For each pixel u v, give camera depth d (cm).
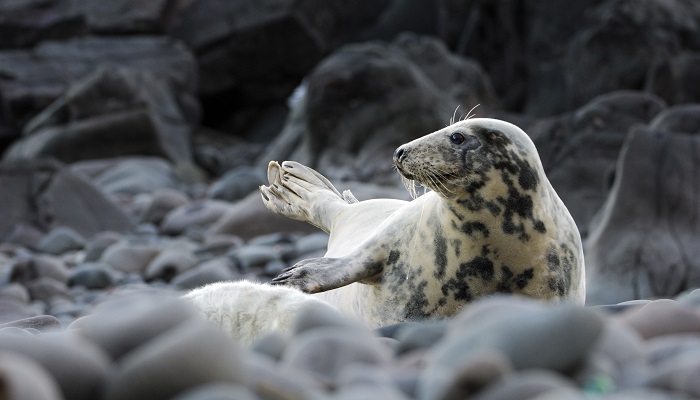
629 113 7900
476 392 1109
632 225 5172
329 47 17475
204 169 13862
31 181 8588
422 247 2550
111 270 5931
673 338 1439
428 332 1523
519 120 8294
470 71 12431
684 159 5316
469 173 2434
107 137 12794
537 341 1212
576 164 7712
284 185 3219
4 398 994
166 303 1327
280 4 16462
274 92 17200
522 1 14862
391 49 12506
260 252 6022
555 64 14288
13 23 15625
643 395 1077
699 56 12738
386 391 1095
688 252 5034
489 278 2464
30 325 2383
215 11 16650
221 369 1114
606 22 12875
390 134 10819
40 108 14325
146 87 13600
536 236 2450
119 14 15838
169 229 8094
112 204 8662
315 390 1179
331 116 10988
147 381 1098
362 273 2589
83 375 1141
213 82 16725
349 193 3206
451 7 16012
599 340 1242
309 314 1495
